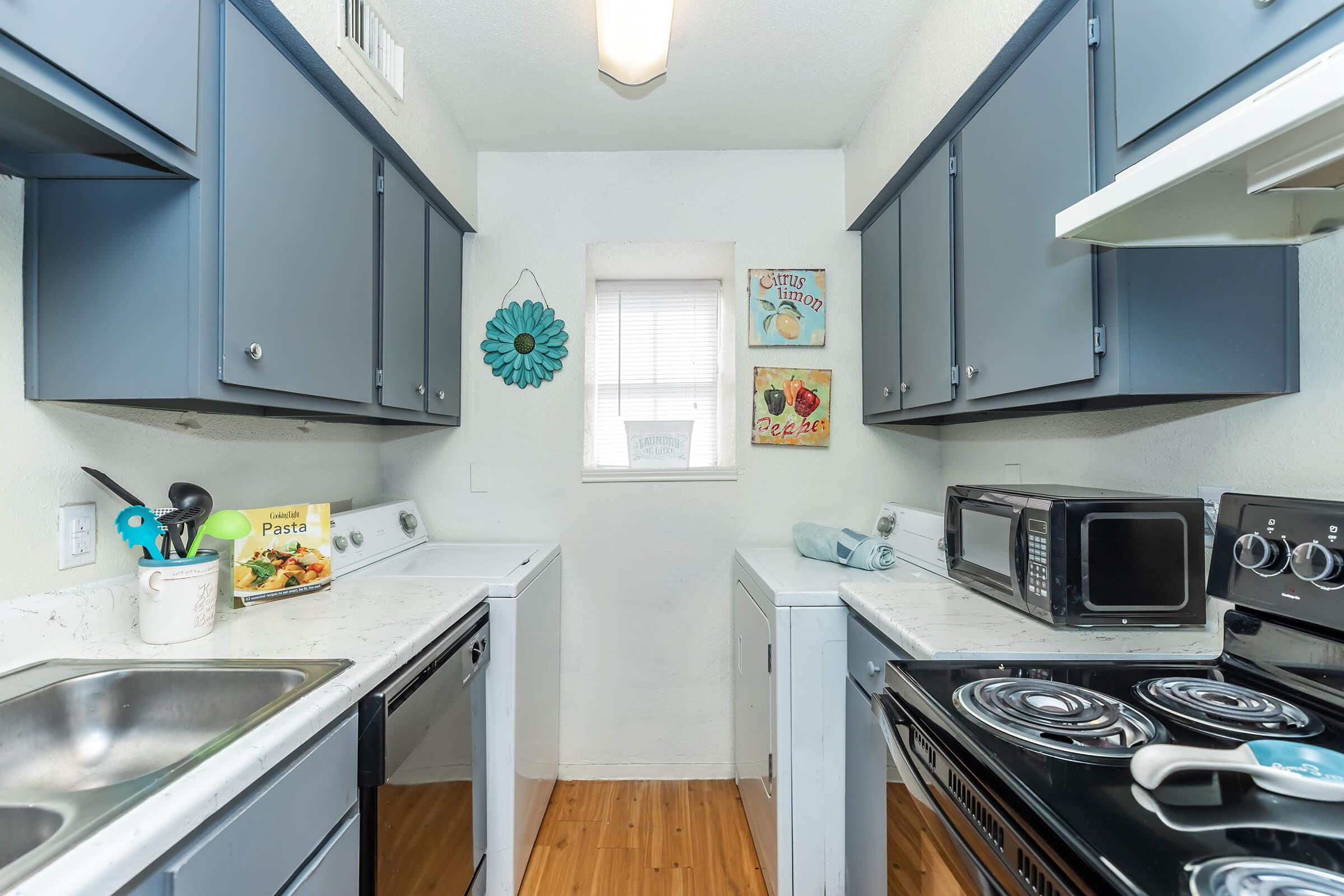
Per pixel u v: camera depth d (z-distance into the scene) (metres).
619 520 2.28
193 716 0.96
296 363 1.23
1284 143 0.67
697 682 2.28
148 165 0.97
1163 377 1.01
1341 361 0.96
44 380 1.01
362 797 0.98
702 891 1.69
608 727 2.28
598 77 1.84
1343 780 0.59
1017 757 0.67
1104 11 1.03
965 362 1.50
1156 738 0.71
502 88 1.89
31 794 0.61
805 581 1.67
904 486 2.31
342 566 1.66
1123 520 1.13
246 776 0.68
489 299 2.28
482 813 1.53
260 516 1.40
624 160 2.29
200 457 1.40
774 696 1.58
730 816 2.03
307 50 1.23
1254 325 1.03
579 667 2.27
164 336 0.99
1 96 0.79
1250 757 0.63
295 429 1.76
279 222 1.17
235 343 1.05
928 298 1.70
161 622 1.08
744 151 2.29
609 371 2.67
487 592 1.57
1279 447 1.05
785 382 2.29
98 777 0.90
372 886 0.98
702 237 2.29
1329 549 0.83
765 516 2.30
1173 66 0.88
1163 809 0.57
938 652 1.03
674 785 2.23
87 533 1.11
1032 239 1.22
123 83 0.83
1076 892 0.51
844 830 1.52
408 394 1.78
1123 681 0.90
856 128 2.15
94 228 1.01
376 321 1.60
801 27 1.65
